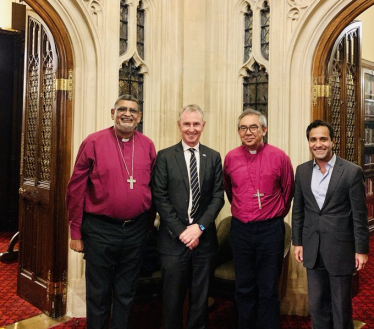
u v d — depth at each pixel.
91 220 2.77
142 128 4.11
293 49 3.75
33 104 4.06
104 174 2.71
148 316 3.71
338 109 4.08
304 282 3.78
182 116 2.86
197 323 2.88
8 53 6.63
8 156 6.73
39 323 3.57
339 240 2.62
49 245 3.71
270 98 3.86
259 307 2.90
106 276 2.77
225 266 3.36
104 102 3.71
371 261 5.46
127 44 3.94
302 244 2.80
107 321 2.86
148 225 2.95
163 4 4.07
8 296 4.16
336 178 2.63
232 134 4.14
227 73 4.13
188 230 2.76
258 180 2.86
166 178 2.87
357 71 4.39
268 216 2.85
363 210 2.59
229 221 3.70
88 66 3.68
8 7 6.53
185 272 2.85
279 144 3.79
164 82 4.09
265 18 3.99
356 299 4.16
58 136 3.63
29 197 4.01
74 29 3.59
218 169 2.96
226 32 4.12
